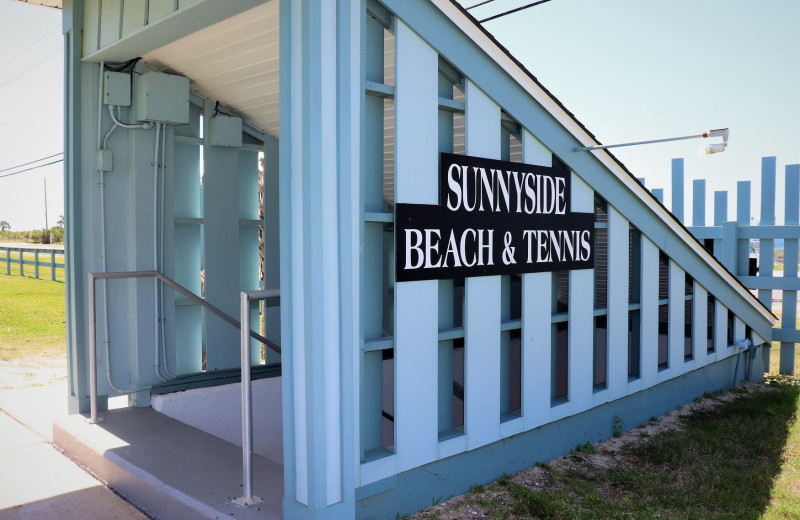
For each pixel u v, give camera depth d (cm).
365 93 334
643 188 537
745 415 608
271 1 365
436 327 369
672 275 612
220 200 541
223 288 543
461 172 384
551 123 455
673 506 387
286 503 302
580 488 412
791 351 836
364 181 329
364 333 345
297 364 303
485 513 364
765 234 849
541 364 451
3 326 1033
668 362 614
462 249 384
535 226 443
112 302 478
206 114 536
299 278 302
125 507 342
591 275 504
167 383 496
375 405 354
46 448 433
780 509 384
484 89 399
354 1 315
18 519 325
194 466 360
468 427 391
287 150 304
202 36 431
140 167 484
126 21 418
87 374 471
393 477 343
